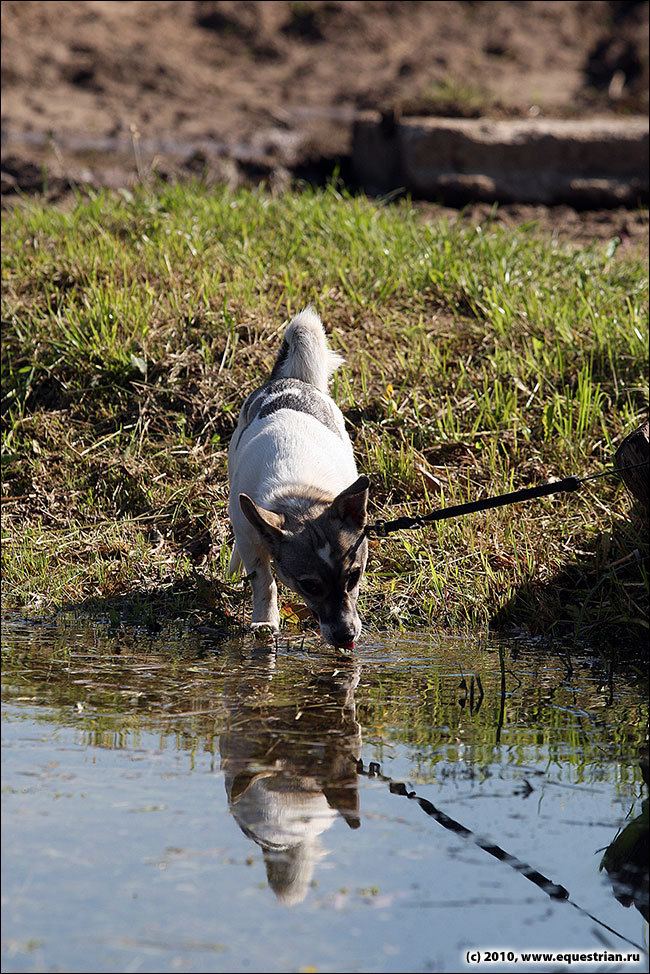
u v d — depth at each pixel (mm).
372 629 5820
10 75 16031
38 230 9969
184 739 4387
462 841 3686
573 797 4016
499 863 3561
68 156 13617
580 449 7016
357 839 3686
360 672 5207
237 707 4734
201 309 8156
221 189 11602
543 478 6902
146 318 8062
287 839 3660
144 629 5719
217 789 3975
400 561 6355
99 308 8055
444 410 7387
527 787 4094
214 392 7539
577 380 7691
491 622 5906
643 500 5734
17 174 12695
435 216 11961
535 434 7273
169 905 3260
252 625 5703
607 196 12656
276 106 16234
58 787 3939
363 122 13305
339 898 3342
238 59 17891
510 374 7746
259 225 10211
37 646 5430
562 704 4895
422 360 7945
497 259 9234
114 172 12961
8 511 6820
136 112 15516
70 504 6867
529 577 6090
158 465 7109
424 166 12750
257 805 3871
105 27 17766
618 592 5895
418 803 3947
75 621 5805
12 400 7648
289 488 5406
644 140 12773
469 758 4320
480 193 12602
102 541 6500
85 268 8766
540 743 4473
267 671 5176
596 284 9016
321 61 17984
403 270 9078
